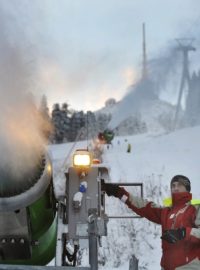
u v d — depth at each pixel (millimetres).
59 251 5145
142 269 10344
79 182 4941
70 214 4863
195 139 28359
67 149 26125
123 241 11734
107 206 13805
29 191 4664
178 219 4145
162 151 25625
